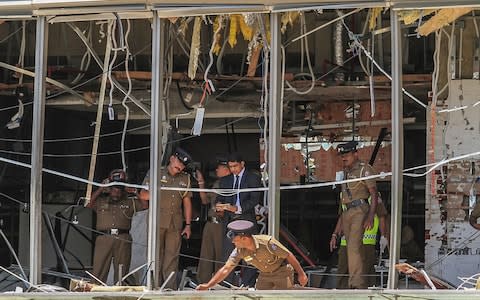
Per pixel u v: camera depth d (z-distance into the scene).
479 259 35.34
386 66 36.75
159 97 25.45
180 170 31.80
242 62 36.97
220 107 38.16
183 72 37.62
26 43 39.34
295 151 39.25
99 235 35.50
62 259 36.38
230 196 32.44
